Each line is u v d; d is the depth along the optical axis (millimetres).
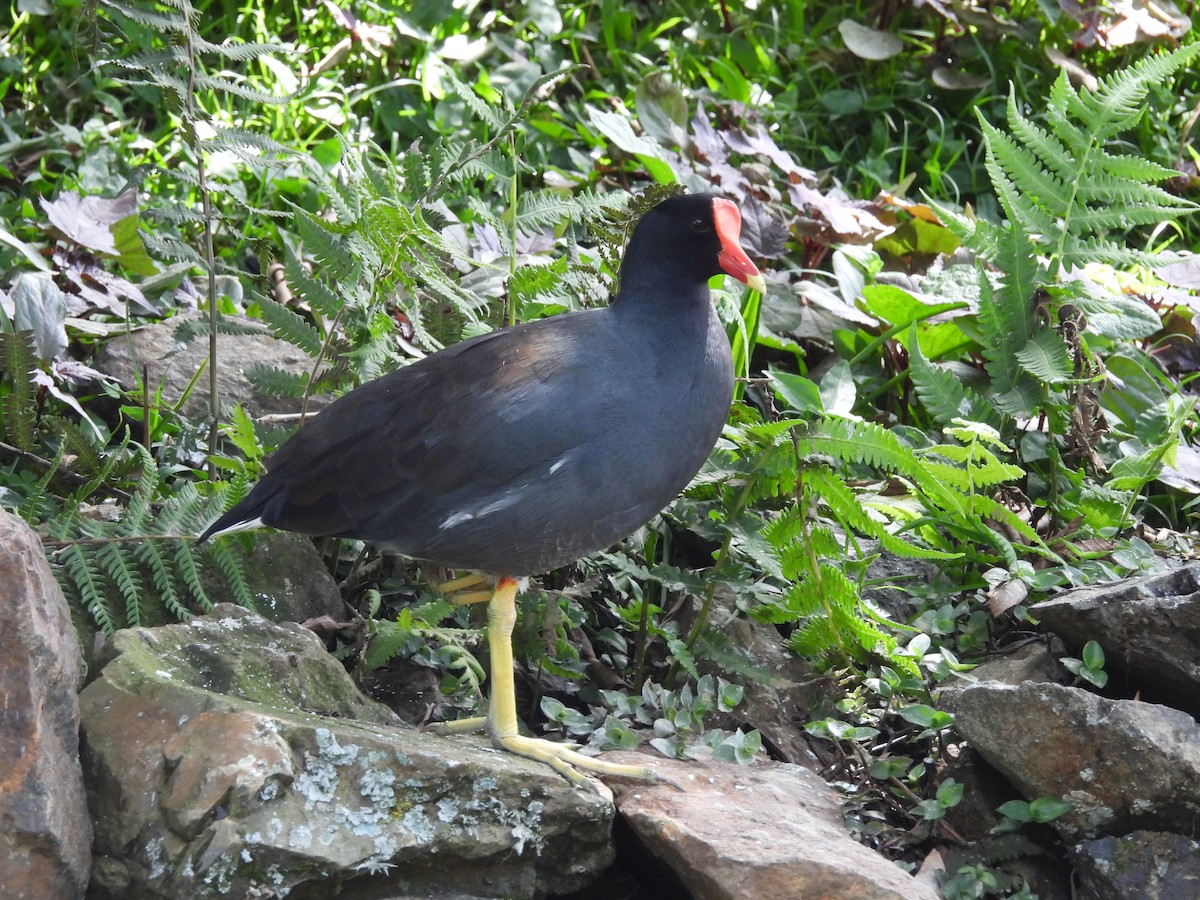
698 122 10812
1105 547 8133
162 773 5574
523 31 13133
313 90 12391
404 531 6500
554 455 6305
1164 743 5957
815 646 7375
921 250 10703
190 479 8352
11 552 5512
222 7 12977
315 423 6707
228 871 5328
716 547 8109
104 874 5508
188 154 11500
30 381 7750
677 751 6625
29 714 5336
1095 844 6051
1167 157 12211
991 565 8164
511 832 5797
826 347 10250
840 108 12789
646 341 6520
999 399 8625
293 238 11008
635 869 6387
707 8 13688
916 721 6750
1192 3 13266
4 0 12641
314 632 7188
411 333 9047
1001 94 13133
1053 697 6102
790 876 5539
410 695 7133
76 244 9492
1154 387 9242
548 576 7906
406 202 7980
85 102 12180
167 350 9328
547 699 7070
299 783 5562
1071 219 9008
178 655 6293
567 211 7891
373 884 5664
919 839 6426
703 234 6547
